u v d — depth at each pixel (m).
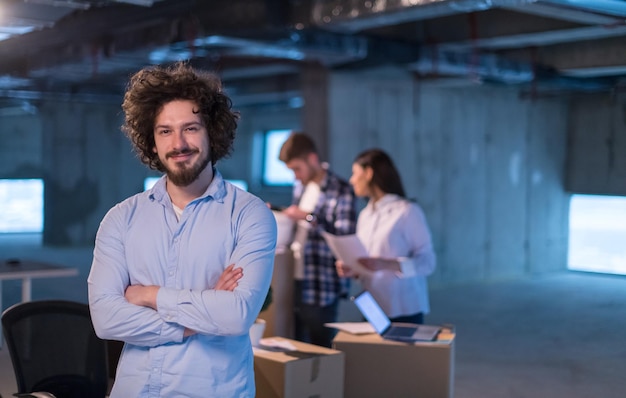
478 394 4.91
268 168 16.14
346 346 3.42
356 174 3.99
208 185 2.07
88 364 2.68
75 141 13.80
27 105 13.84
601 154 10.87
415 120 9.35
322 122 8.44
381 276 3.81
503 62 8.22
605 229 10.96
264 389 3.01
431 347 3.34
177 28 6.48
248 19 5.85
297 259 4.04
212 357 1.96
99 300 1.98
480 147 10.24
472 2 4.70
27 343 2.58
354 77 8.60
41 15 5.58
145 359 1.97
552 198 11.19
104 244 2.04
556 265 11.32
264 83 11.94
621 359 5.92
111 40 7.35
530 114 10.84
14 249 13.05
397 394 3.38
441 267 9.88
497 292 9.33
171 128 1.97
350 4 5.39
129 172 14.73
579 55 8.47
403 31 7.49
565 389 5.04
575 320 7.55
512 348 6.31
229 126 2.05
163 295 1.93
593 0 4.86
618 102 10.61
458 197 10.01
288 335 4.05
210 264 2.01
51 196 13.67
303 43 6.41
